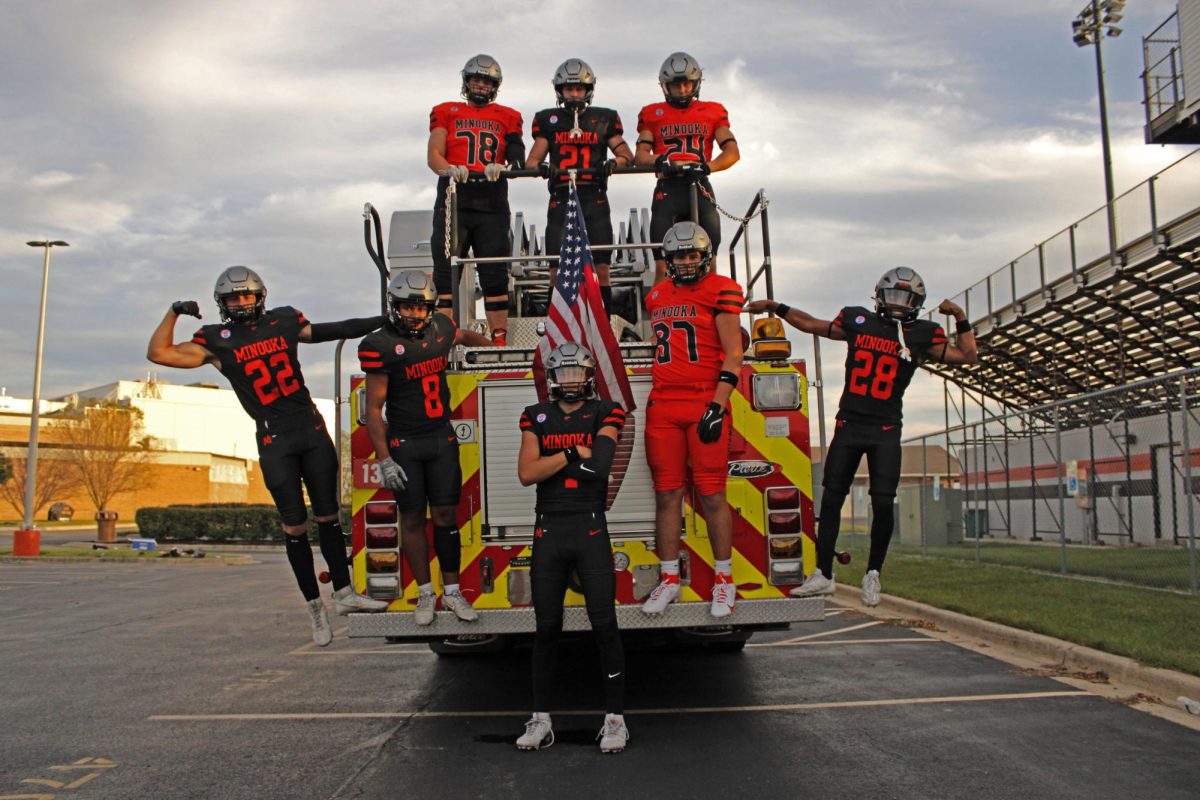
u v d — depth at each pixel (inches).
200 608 570.9
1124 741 219.1
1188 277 698.2
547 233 325.1
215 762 221.6
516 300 398.9
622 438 248.7
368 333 246.2
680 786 195.5
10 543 1467.8
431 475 240.2
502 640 274.2
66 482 2190.0
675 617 241.6
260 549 1434.5
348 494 276.7
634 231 397.4
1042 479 911.7
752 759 213.5
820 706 262.8
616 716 224.1
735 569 247.6
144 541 1283.2
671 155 297.1
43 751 232.8
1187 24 808.9
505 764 215.3
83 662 366.6
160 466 2719.0
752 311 256.7
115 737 246.2
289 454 243.6
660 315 242.5
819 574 245.8
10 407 2918.3
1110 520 776.3
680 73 305.6
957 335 251.1
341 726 255.4
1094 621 349.4
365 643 410.6
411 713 269.9
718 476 237.8
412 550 241.1
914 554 745.6
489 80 318.7
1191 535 420.8
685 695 281.4
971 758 209.0
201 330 239.9
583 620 237.5
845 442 248.8
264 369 240.2
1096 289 756.6
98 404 2253.9
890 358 246.2
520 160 327.9
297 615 524.7
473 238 327.3
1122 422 740.7
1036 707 253.4
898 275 245.8
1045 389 979.9
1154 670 270.1
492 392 249.9
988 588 477.1
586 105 320.8
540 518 225.8
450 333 244.5
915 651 347.3
